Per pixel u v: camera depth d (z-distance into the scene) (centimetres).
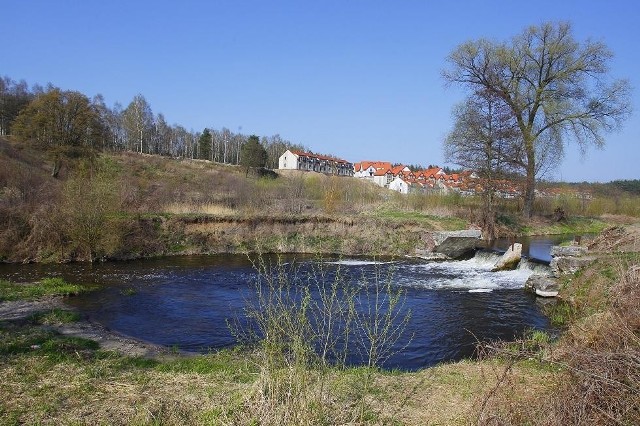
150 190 3183
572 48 3275
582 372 477
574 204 4366
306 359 578
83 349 971
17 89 7456
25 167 3027
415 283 1911
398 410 609
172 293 1658
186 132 9800
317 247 2788
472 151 3294
